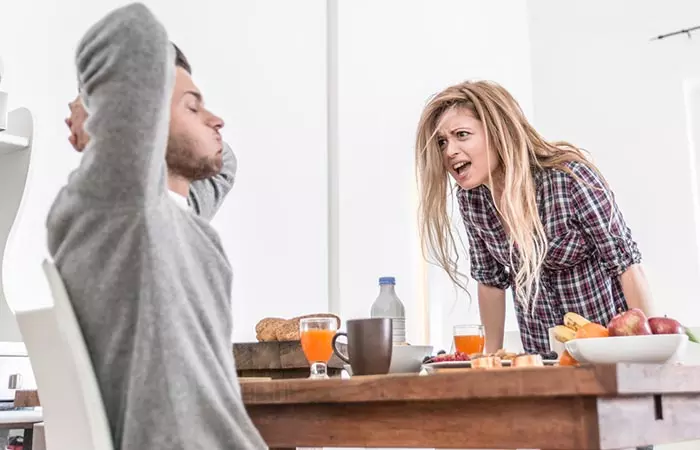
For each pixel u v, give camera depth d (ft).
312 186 11.87
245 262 10.54
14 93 8.48
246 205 10.69
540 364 4.54
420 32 14.75
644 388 3.44
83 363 3.16
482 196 7.80
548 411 3.39
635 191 17.07
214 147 4.25
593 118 17.85
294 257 11.36
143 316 3.21
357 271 12.26
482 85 7.42
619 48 17.81
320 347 5.33
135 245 3.25
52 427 3.22
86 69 3.37
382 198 13.02
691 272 16.20
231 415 3.41
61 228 3.45
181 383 3.21
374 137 13.03
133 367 3.20
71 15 9.20
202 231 3.80
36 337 3.26
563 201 7.09
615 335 4.29
